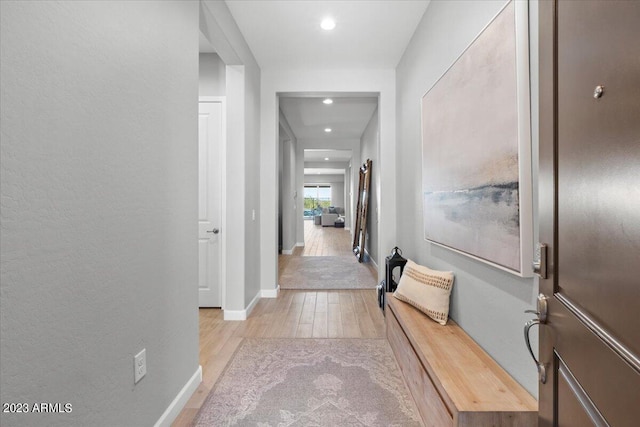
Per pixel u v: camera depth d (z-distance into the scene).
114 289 1.17
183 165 1.72
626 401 0.54
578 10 0.71
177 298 1.67
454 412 1.22
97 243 1.08
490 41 1.51
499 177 1.45
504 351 1.48
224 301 3.24
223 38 2.58
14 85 0.80
